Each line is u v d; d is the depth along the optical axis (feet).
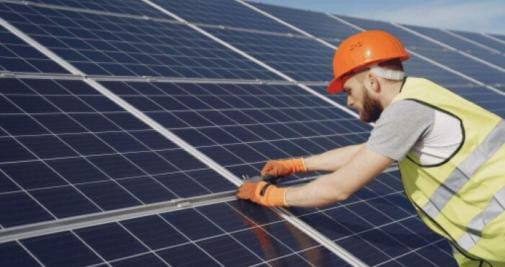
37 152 16.03
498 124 12.55
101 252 13.14
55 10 29.78
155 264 13.33
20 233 12.87
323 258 15.74
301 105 28.22
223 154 19.90
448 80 45.57
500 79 51.85
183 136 20.16
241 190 17.19
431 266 17.22
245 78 29.86
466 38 70.49
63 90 20.58
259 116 24.70
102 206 14.78
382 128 12.39
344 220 18.30
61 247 12.87
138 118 20.26
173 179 17.17
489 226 12.36
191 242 14.61
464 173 12.37
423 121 12.19
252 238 15.62
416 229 19.25
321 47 44.32
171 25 35.19
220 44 34.96
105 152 17.31
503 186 12.16
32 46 23.98
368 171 12.65
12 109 17.87
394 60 13.05
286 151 21.99
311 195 14.24
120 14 33.24
